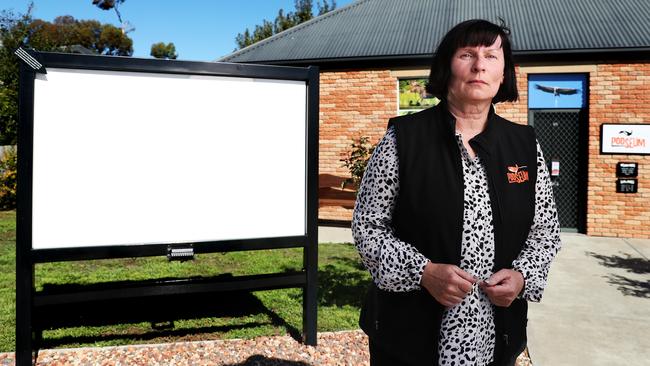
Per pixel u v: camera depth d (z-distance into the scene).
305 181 3.99
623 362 3.69
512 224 1.50
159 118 3.68
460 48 1.53
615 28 9.48
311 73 3.94
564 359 3.74
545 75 9.46
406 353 1.52
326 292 5.36
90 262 6.75
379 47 10.34
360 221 1.56
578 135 9.44
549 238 1.60
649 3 10.38
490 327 1.53
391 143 1.56
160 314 4.69
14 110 14.91
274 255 7.44
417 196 1.48
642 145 8.95
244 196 3.86
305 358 3.61
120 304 5.01
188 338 4.07
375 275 1.51
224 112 3.81
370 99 10.35
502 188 1.49
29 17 19.91
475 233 1.47
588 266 6.95
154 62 3.61
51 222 3.43
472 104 1.53
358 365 3.49
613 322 4.60
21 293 3.31
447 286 1.36
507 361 1.54
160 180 3.69
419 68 10.04
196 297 5.29
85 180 3.51
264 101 3.90
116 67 3.52
